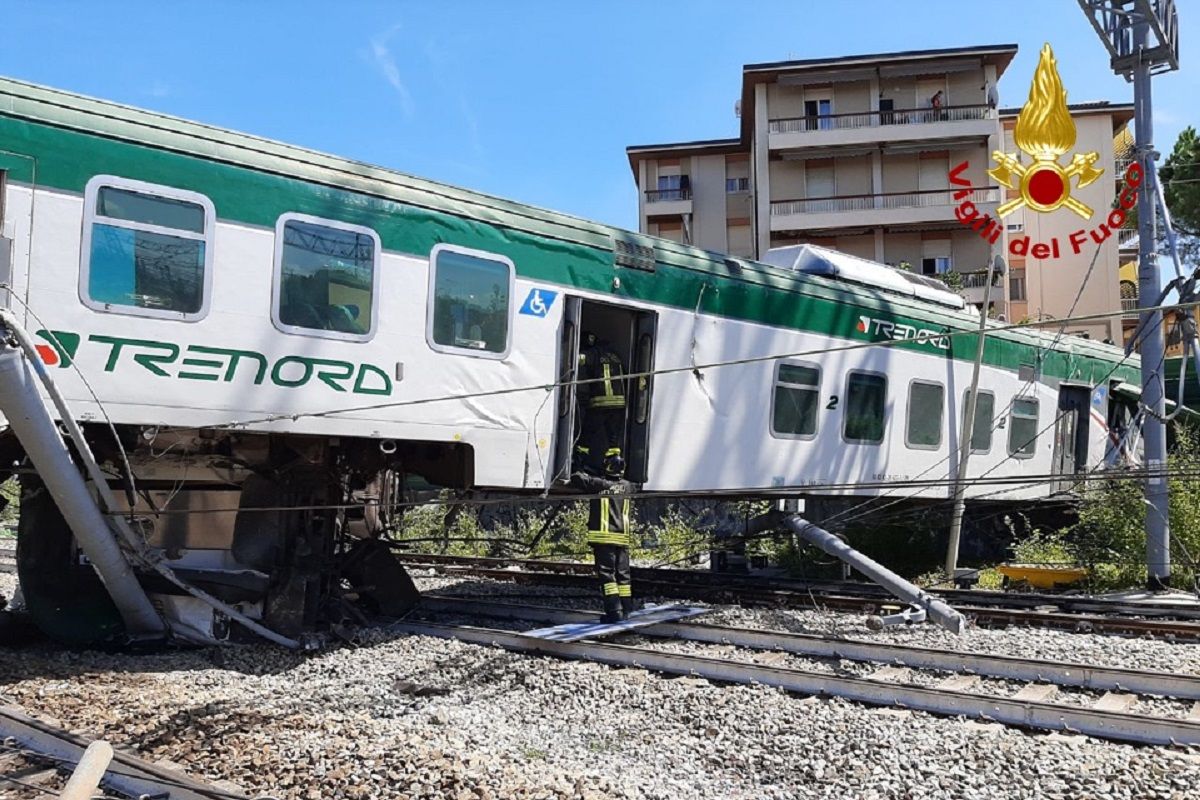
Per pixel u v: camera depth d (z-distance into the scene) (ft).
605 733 18.12
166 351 21.70
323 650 25.54
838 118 109.81
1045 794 14.71
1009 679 22.47
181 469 26.14
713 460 32.24
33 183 20.12
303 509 24.41
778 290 34.53
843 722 18.40
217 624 25.75
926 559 46.52
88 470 22.22
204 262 22.29
